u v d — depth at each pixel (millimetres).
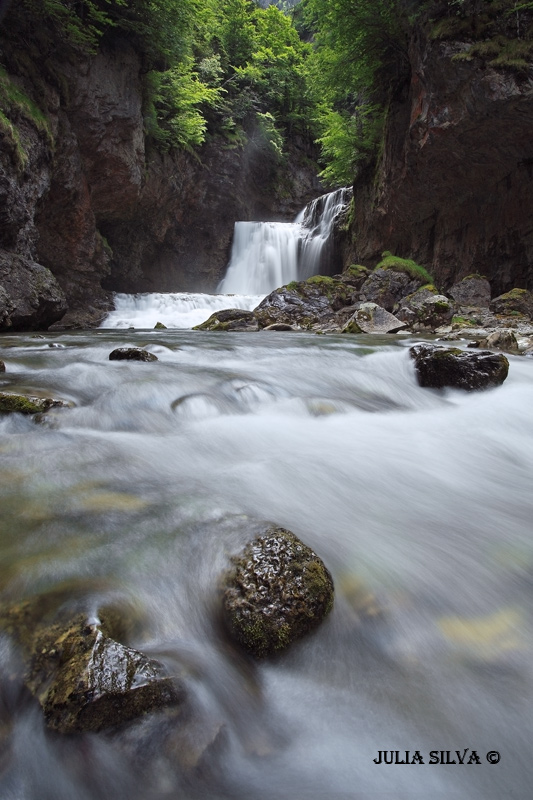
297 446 4180
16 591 2012
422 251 20531
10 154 12078
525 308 15016
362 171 23094
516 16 13352
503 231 16938
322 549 2598
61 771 1477
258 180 31062
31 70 14172
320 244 25906
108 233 21766
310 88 30953
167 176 22250
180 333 12867
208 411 4992
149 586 2127
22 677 1658
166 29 17594
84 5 15648
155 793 1460
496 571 2551
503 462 4215
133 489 3090
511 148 15062
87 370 6133
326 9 18031
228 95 28938
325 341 10578
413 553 2650
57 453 3604
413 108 16516
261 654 1952
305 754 1609
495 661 1986
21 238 13023
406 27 16062
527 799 1511
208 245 28203
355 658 2000
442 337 11945
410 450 4262
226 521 2568
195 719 1619
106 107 16672
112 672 1589
